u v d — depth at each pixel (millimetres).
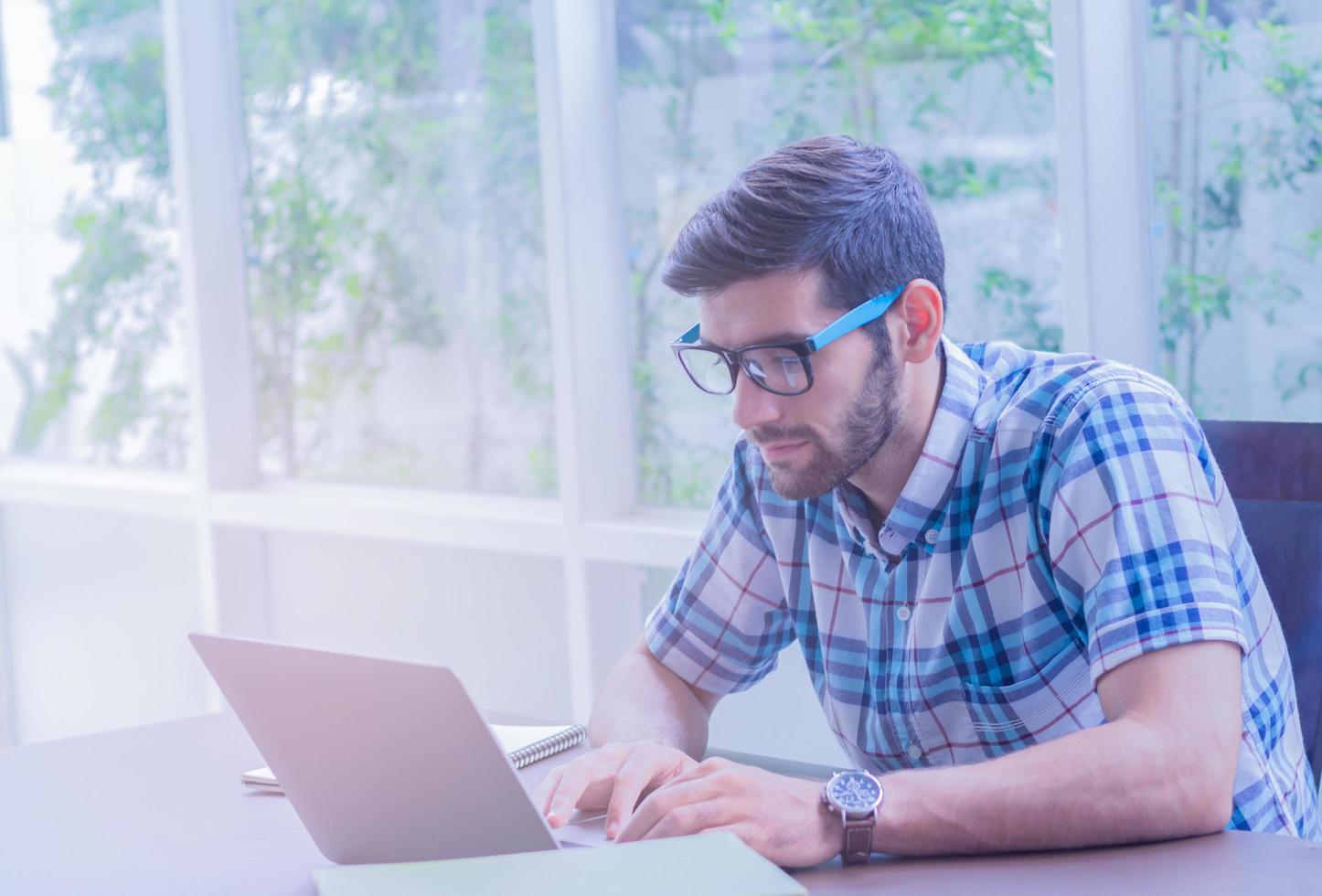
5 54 3686
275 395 3229
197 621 3383
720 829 900
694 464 2523
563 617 2707
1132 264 1955
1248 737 1115
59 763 1269
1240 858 890
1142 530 1046
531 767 1217
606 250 2553
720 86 2414
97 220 3541
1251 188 1889
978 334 2168
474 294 2838
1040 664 1165
